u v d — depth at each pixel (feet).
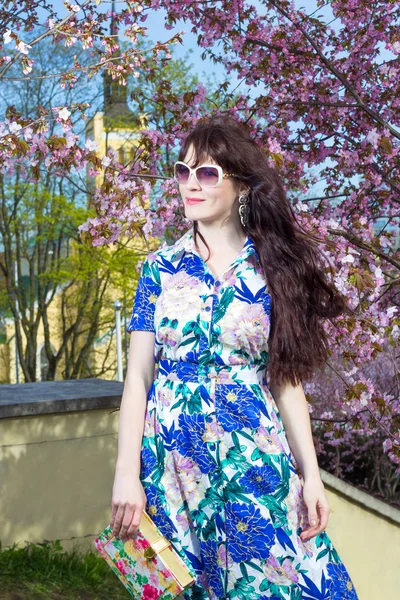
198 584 6.44
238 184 6.86
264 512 6.29
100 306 69.21
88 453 14.30
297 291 6.77
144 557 6.10
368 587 14.25
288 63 18.72
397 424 15.35
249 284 6.60
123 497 6.15
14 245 71.51
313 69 19.02
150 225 14.61
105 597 12.48
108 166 14.56
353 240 14.07
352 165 16.74
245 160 6.80
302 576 6.37
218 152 6.72
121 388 15.61
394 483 28.89
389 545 14.56
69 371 73.31
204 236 6.85
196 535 6.39
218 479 6.33
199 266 6.63
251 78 19.04
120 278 65.21
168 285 6.64
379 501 14.26
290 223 6.92
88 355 78.48
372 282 12.33
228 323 6.43
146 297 6.75
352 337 13.19
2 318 77.77
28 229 68.08
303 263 6.90
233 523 6.28
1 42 14.88
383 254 14.64
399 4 17.99
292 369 6.64
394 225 20.48
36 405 13.67
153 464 6.45
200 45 18.57
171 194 14.82
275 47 18.48
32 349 71.15
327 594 6.40
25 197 64.18
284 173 17.04
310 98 18.71
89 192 14.93
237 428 6.34
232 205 6.88
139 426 6.49
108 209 14.76
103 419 14.46
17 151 13.04
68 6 13.66
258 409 6.41
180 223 15.55
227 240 6.85
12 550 13.24
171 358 6.51
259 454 6.35
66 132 14.02
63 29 14.12
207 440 6.33
